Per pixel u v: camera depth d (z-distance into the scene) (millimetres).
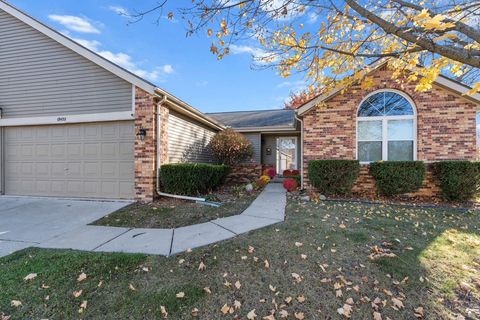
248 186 9055
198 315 2363
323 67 5078
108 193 7480
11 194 8031
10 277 2951
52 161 7840
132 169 7348
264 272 3066
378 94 7910
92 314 2371
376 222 4926
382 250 3615
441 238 4090
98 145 7578
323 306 2488
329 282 2861
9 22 7957
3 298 2574
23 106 7855
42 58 7773
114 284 2820
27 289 2730
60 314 2371
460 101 7301
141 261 3340
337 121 8086
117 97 7367
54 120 7652
